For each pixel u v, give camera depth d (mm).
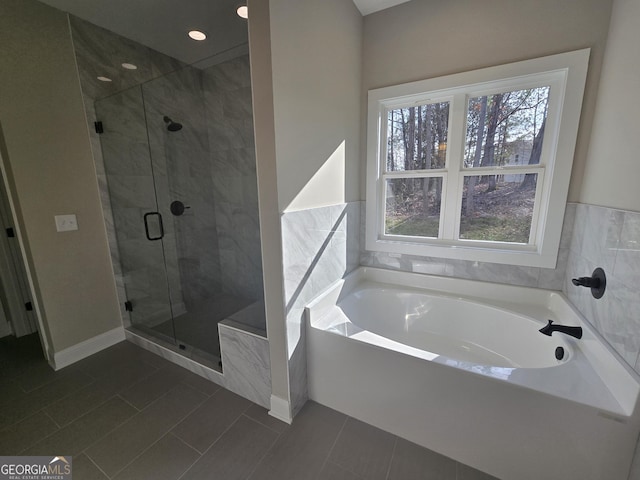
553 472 1163
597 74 1533
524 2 1641
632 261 1090
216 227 2789
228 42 2318
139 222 2482
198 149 2748
